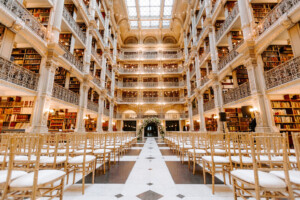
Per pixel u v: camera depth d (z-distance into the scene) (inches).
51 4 296.7
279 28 216.4
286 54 269.1
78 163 100.0
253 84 261.6
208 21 449.4
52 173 73.2
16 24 211.2
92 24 468.4
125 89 856.9
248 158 106.6
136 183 111.3
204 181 110.1
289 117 247.6
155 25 861.8
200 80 549.6
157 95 863.7
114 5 692.1
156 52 915.4
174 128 818.2
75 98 384.8
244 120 366.3
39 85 265.9
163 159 195.5
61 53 301.1
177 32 871.1
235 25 343.9
